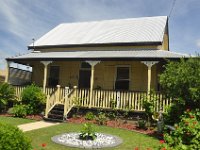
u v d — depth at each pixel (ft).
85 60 63.05
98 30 85.15
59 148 32.76
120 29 81.66
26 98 61.46
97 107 59.52
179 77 39.99
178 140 23.59
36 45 83.87
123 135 42.73
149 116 51.31
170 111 43.68
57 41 83.56
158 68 63.82
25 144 20.15
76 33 86.84
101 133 42.80
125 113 56.29
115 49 73.87
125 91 57.77
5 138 18.98
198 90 38.42
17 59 71.05
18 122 51.90
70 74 74.43
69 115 59.36
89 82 71.82
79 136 38.91
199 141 23.15
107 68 69.87
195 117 27.17
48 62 67.46
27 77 79.10
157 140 39.63
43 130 43.86
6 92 65.46
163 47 78.13
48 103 58.23
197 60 41.22
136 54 62.08
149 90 54.34
